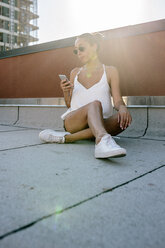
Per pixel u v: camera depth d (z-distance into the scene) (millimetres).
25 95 4902
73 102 2514
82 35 2412
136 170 1574
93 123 1936
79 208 1015
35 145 2395
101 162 1765
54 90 4406
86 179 1383
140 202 1086
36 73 4676
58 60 4305
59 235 811
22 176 1422
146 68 3352
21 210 984
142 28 3326
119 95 2369
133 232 841
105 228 863
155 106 3064
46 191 1193
